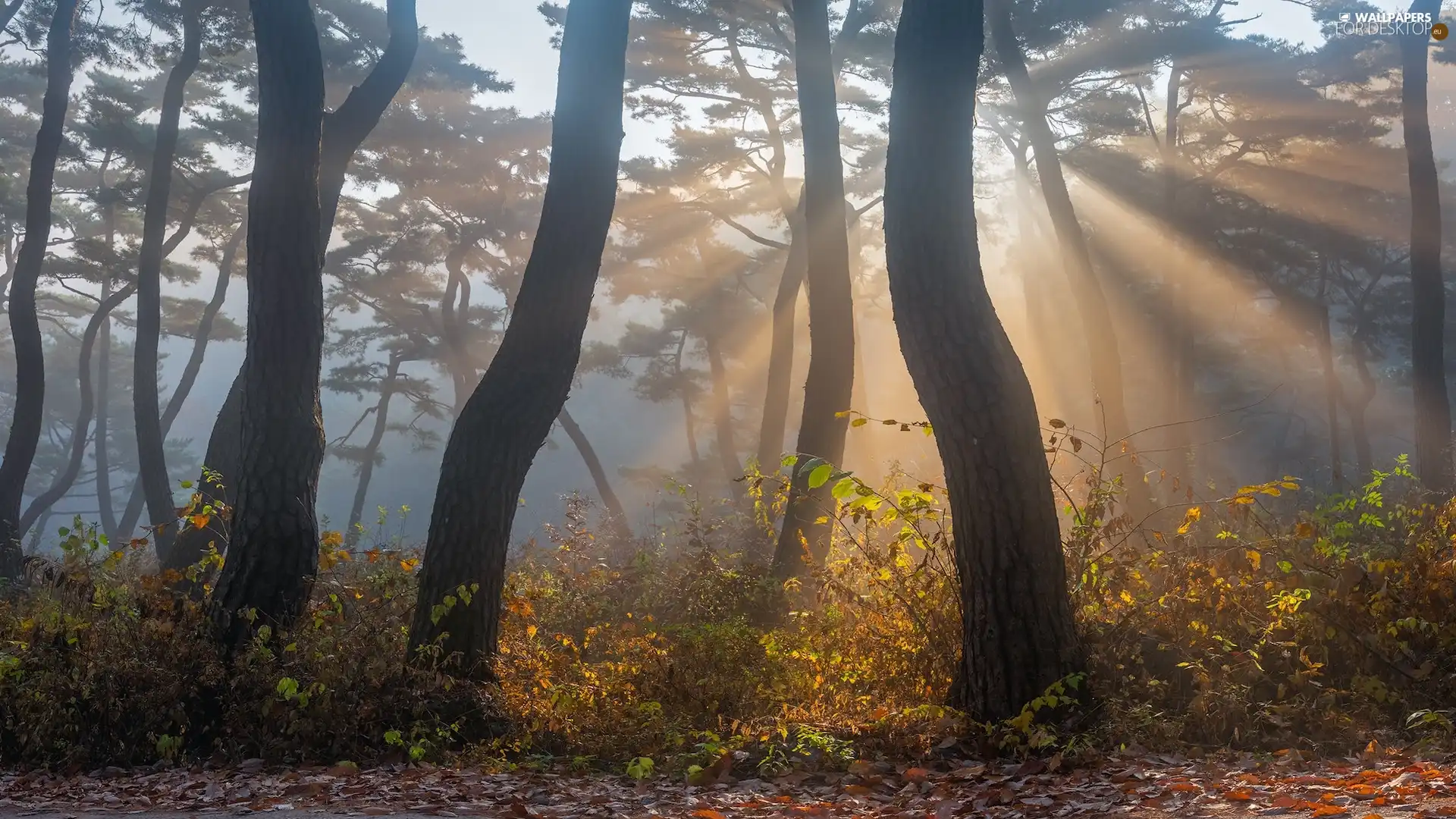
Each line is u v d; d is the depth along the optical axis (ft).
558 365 29.81
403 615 30.22
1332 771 19.99
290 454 29.43
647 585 43.73
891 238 24.57
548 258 29.99
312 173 30.58
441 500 28.89
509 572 45.16
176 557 44.06
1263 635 26.63
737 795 20.99
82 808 20.94
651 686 28.27
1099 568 27.53
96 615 28.35
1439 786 16.57
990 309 24.25
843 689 28.07
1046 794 19.38
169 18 82.33
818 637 29.99
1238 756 22.20
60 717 25.27
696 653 29.32
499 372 29.50
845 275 44.39
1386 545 31.78
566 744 26.12
